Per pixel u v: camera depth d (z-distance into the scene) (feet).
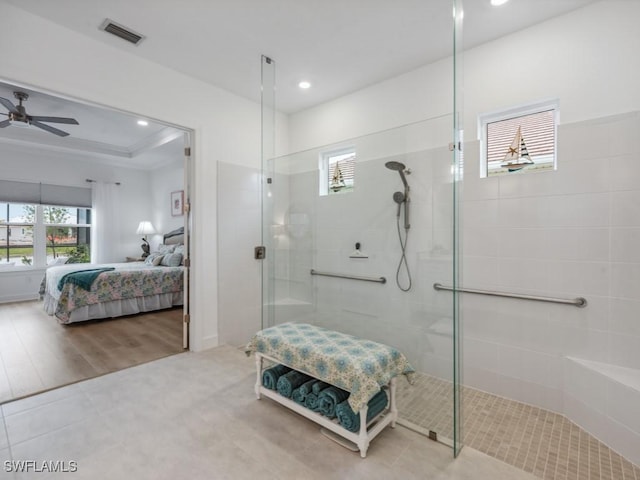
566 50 6.82
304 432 6.27
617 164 6.31
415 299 7.89
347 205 9.57
